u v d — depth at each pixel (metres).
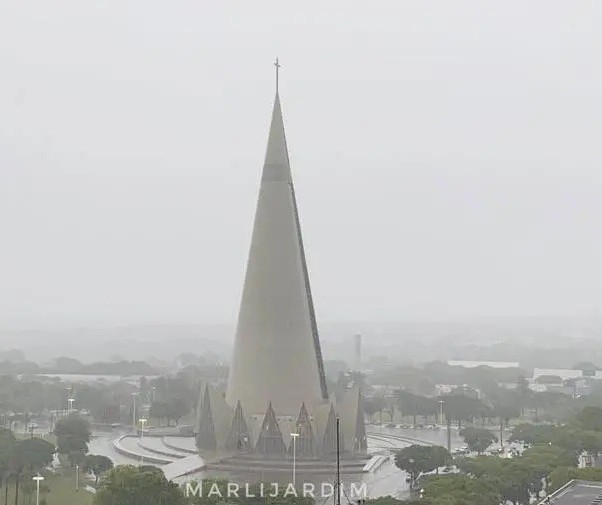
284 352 174.62
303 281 180.38
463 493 112.38
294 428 168.25
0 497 138.62
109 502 107.06
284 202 181.50
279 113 186.12
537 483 134.62
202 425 175.38
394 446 199.75
